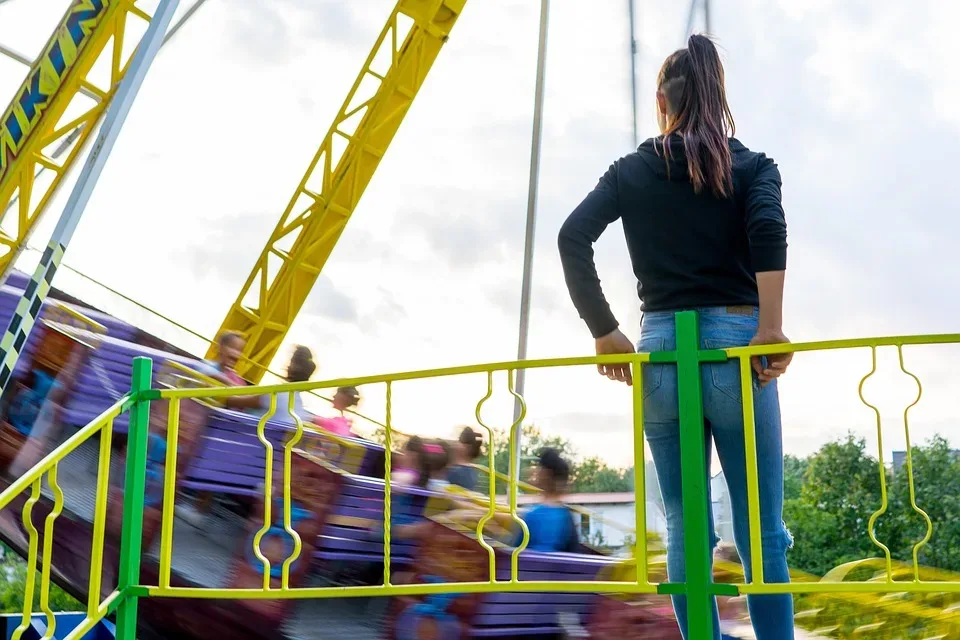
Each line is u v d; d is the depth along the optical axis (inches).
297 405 278.8
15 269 362.0
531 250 416.2
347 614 194.4
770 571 119.2
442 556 192.5
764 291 115.2
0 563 943.0
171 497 154.3
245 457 234.8
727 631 222.2
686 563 120.0
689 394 119.6
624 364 126.4
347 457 275.6
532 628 187.9
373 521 203.9
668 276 122.3
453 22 523.5
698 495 120.0
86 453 270.4
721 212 119.7
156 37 265.0
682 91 124.1
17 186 313.0
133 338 414.3
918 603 206.8
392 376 141.8
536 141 420.5
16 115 307.6
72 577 232.7
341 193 525.0
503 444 235.1
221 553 213.6
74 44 302.4
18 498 251.0
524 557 187.5
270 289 522.0
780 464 120.4
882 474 120.6
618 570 202.4
